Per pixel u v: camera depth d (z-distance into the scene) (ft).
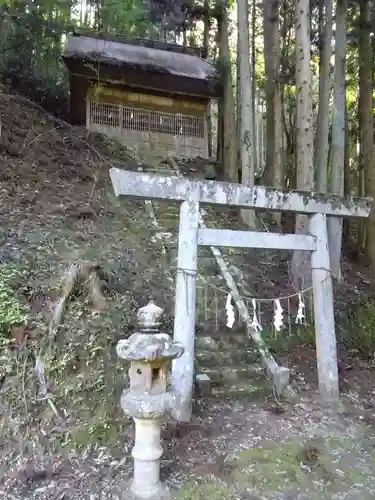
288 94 46.03
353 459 12.06
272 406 14.84
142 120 43.09
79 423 11.81
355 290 27.63
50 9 31.68
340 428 13.73
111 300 15.65
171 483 10.30
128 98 42.83
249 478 10.72
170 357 9.68
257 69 54.49
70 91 41.24
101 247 19.51
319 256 15.90
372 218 31.53
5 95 34.30
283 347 19.57
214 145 60.80
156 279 18.76
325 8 28.32
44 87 41.50
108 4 28.60
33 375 12.35
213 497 9.90
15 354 12.56
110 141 36.37
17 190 23.27
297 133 23.71
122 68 40.42
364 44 31.89
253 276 24.00
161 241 22.71
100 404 12.41
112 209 24.98
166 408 9.59
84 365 13.14
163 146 43.09
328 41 27.94
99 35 44.06
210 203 14.07
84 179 27.94
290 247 15.39
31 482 10.07
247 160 28.81
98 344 13.69
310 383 16.85
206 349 17.20
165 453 11.46
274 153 34.30
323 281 15.84
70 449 11.14
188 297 13.42
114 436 11.78
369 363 19.84
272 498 10.16
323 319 15.72
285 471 11.13
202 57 48.75
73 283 14.88
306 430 13.37
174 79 42.16
